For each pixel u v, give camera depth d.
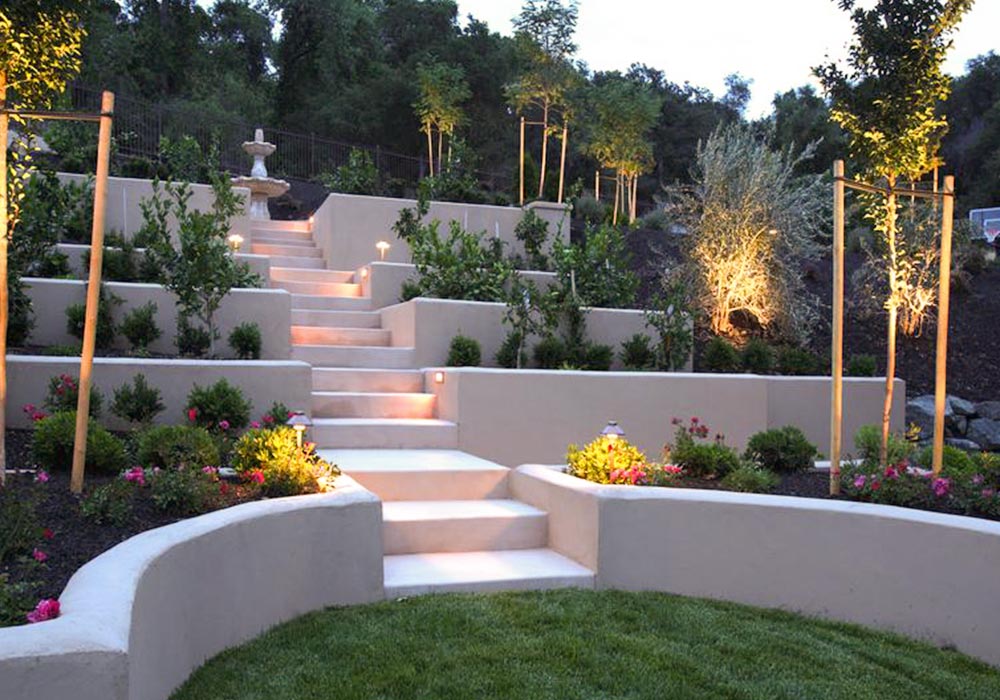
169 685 3.54
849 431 10.82
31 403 6.95
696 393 9.72
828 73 6.41
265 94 36.38
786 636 4.60
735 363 11.36
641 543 5.46
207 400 7.07
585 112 24.55
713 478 6.63
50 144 15.20
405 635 4.38
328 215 13.77
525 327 10.33
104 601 2.91
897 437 8.10
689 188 14.05
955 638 4.54
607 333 11.24
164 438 5.76
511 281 11.88
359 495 5.11
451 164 17.66
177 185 12.26
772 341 13.24
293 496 5.18
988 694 3.93
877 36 6.14
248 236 13.50
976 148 34.47
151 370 7.37
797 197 13.32
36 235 8.88
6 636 2.56
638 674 3.94
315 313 11.07
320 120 33.19
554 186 18.45
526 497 6.64
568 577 5.45
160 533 3.83
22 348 8.31
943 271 6.31
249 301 9.40
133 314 8.81
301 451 5.76
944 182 6.43
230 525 4.17
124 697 2.63
